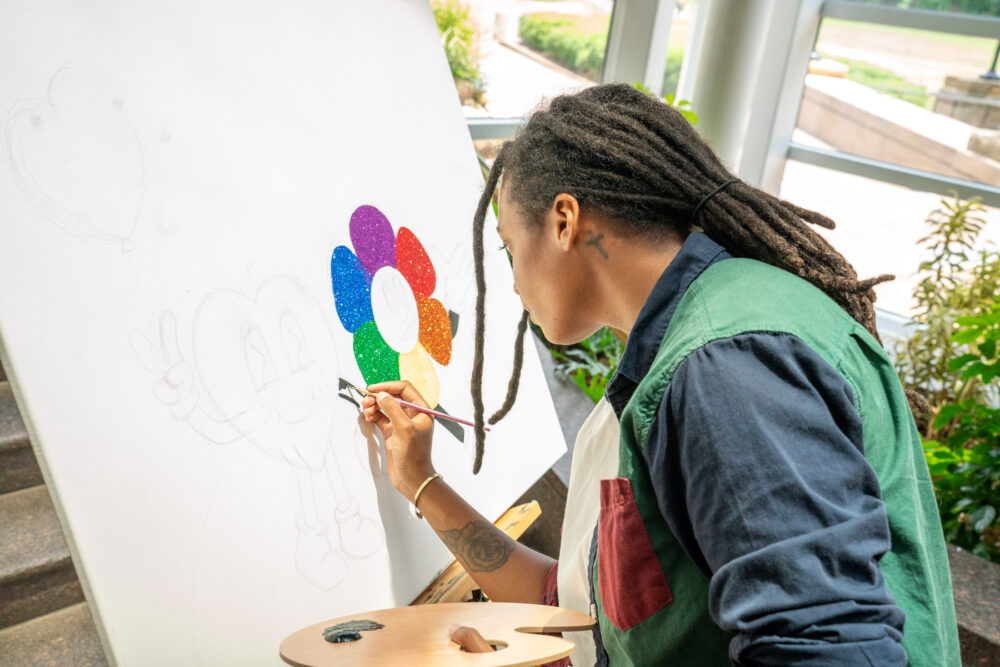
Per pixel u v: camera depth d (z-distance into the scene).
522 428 1.32
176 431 0.75
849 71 3.67
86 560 0.66
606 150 0.69
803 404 0.54
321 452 0.90
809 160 3.86
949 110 3.48
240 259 0.85
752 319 0.58
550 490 2.01
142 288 0.74
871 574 0.51
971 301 3.05
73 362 0.67
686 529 0.60
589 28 3.65
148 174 0.77
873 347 0.64
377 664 0.65
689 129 0.74
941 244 3.18
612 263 0.71
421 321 1.15
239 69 0.91
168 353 0.75
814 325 0.60
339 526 0.91
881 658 0.49
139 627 0.69
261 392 0.84
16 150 0.67
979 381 2.80
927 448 2.32
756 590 0.51
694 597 0.64
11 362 0.64
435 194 1.24
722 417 0.54
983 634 1.76
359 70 1.13
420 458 0.99
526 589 0.99
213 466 0.77
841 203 3.84
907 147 3.63
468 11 3.19
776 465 0.52
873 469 0.56
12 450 1.59
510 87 3.49
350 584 0.90
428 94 1.28
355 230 1.04
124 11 0.79
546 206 0.72
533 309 0.80
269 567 0.81
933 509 0.70
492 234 1.38
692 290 0.65
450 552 1.08
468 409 1.21
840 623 0.49
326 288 0.97
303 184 0.97
